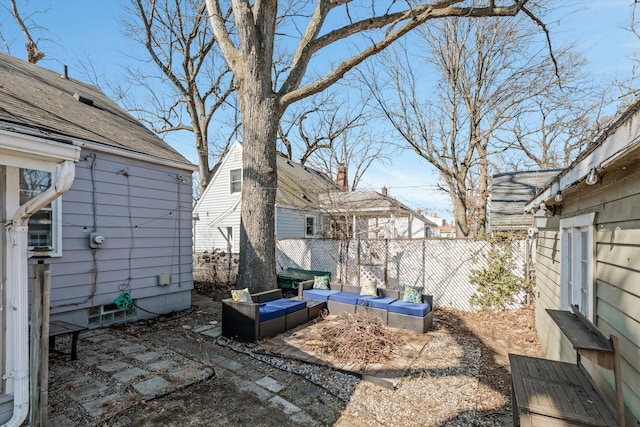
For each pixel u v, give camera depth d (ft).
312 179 63.93
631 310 7.24
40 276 9.45
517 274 26.22
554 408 7.41
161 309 24.34
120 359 15.40
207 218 49.83
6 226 9.41
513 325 22.62
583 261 12.20
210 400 11.99
